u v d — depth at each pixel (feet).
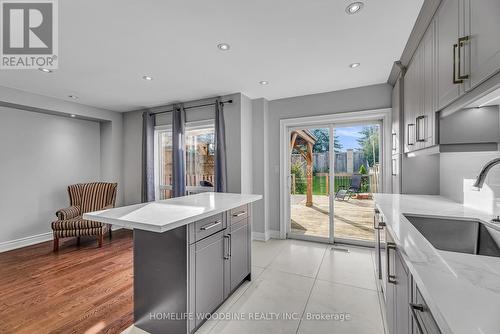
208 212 5.74
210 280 6.04
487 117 5.02
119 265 9.67
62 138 13.75
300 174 12.85
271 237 13.05
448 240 5.10
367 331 5.72
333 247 11.41
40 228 12.80
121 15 5.80
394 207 6.22
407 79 8.03
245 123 12.32
